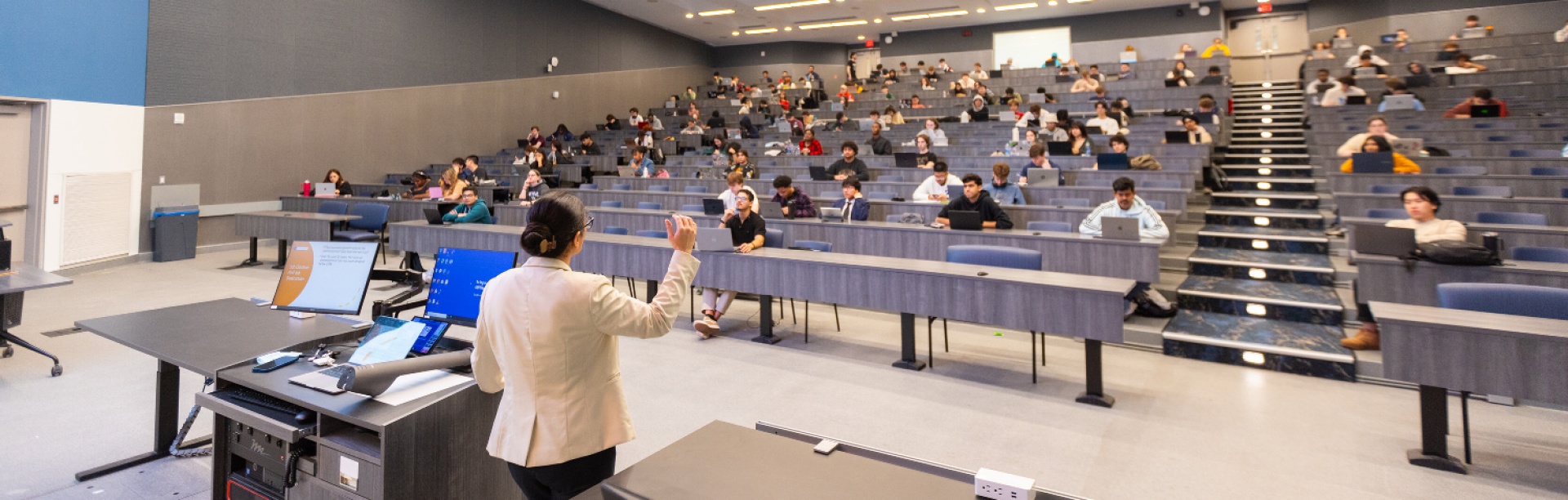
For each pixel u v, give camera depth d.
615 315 1.89
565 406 1.84
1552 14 14.31
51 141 7.93
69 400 4.01
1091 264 5.44
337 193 10.65
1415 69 11.85
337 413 2.14
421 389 2.31
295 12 10.98
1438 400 3.16
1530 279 3.97
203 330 2.94
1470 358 3.02
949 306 4.42
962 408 3.95
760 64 22.66
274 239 9.79
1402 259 4.35
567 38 16.81
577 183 12.72
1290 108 14.23
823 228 6.64
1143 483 3.04
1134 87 14.50
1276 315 5.26
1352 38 16.64
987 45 20.22
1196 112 10.95
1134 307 5.38
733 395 4.15
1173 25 18.11
